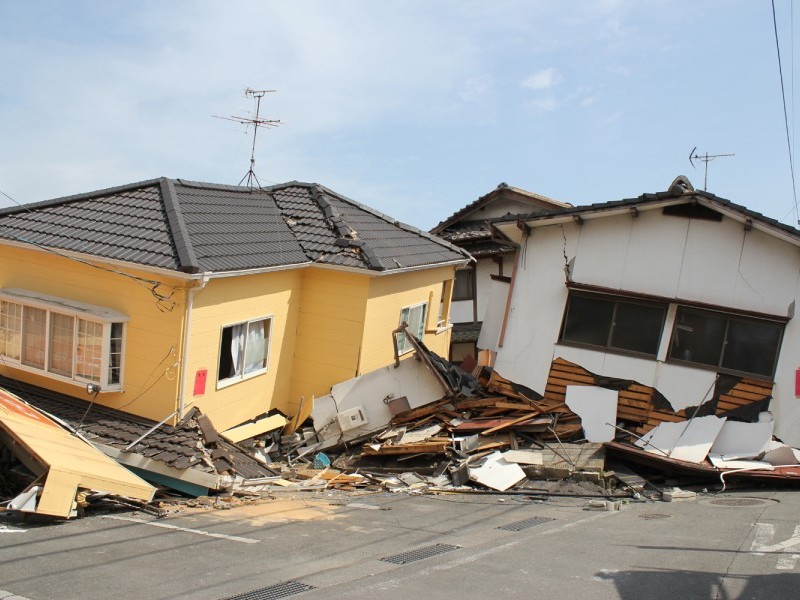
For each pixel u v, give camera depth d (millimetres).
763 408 12680
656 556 7141
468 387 14711
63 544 7402
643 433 13203
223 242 12781
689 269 13250
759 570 6484
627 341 13672
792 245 12609
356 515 9578
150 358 11758
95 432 11289
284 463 13375
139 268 11352
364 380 14102
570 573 6520
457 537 8289
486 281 23656
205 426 11484
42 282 12633
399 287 15797
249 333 13367
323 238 14992
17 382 12844
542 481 11828
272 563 7070
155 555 7223
